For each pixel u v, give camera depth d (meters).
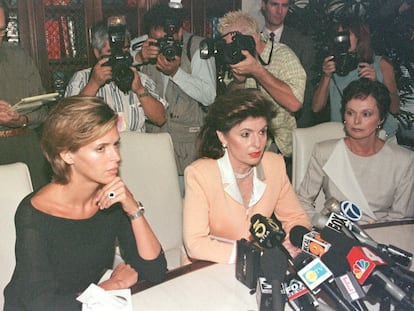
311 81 3.57
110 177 1.49
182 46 2.85
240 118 1.65
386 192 2.20
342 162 2.22
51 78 3.47
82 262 1.57
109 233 1.62
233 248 1.59
